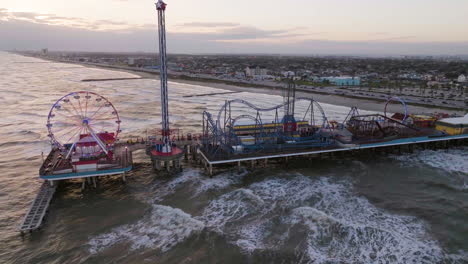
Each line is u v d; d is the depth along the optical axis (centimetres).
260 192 5106
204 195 4991
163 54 5594
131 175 5812
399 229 4025
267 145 6162
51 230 4038
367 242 3738
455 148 7625
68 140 8081
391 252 3562
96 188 5250
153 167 6162
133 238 3844
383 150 7306
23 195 5022
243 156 5797
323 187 5281
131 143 6456
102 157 5550
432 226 4106
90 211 4503
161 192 5125
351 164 6419
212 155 5862
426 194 5031
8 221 4259
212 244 3706
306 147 6362
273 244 3712
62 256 3531
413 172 5975
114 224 4162
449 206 4628
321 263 3381
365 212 4453
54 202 4772
